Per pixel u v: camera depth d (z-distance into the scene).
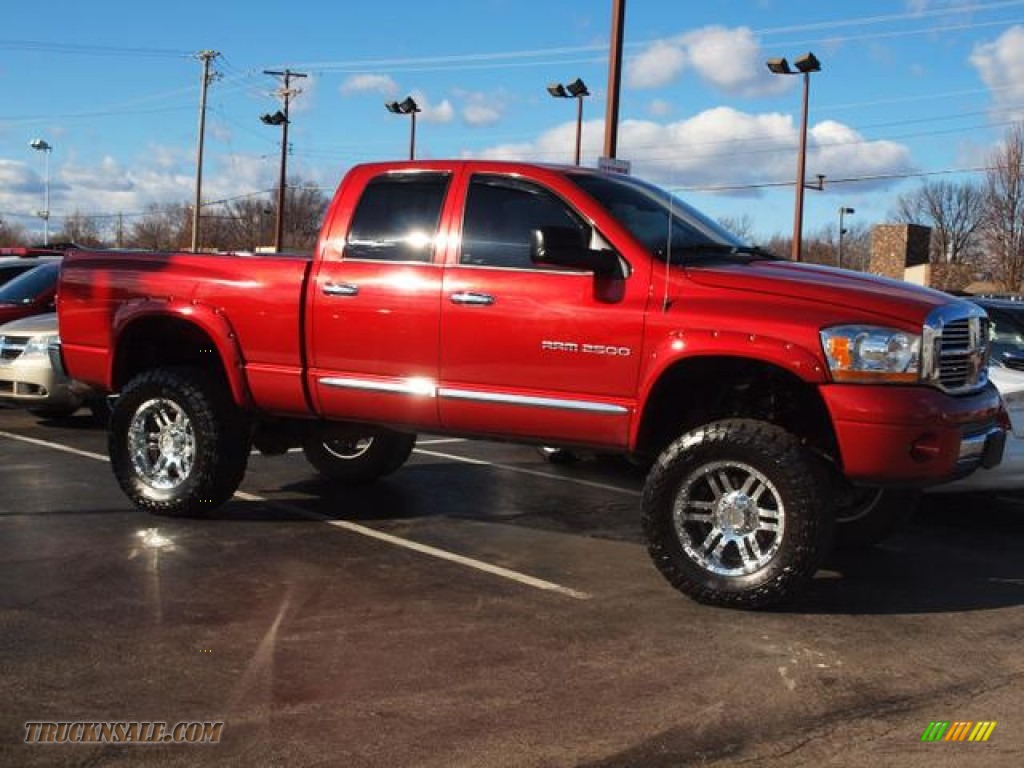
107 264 7.04
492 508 7.43
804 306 4.98
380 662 4.33
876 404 4.79
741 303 5.06
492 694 4.02
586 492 8.11
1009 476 6.87
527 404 5.55
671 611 5.11
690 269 5.25
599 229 5.46
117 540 6.21
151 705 3.85
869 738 3.69
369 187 6.16
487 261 5.70
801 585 4.97
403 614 4.97
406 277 5.87
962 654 4.57
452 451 10.05
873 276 5.63
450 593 5.32
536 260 5.23
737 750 3.58
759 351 4.93
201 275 6.59
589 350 5.35
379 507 7.36
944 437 4.84
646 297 5.25
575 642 4.62
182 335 6.97
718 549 5.14
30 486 7.74
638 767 3.45
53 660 4.27
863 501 6.29
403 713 3.83
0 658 4.27
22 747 3.50
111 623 4.73
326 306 6.09
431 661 4.36
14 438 10.10
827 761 3.51
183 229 80.69
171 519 6.79
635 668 4.32
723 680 4.21
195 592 5.22
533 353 5.50
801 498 4.89
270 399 6.38
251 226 70.94
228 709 3.83
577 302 5.39
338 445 8.05
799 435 5.47
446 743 3.59
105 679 4.08
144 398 6.76
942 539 6.86
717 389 5.53
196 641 4.52
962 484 6.92
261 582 5.43
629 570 5.84
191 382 6.64
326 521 6.87
